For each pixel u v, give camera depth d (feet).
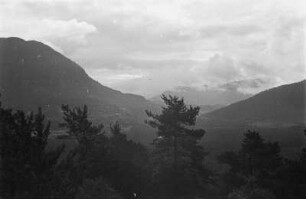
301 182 132.16
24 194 61.93
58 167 68.85
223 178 153.17
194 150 155.53
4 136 64.59
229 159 149.48
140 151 165.27
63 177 66.80
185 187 149.79
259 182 135.74
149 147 221.25
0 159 63.57
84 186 105.19
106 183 122.11
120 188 137.49
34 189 62.44
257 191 126.82
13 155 63.10
